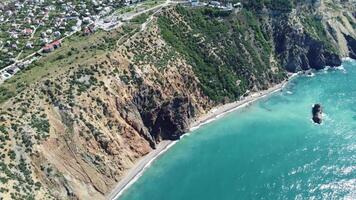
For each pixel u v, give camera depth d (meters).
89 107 185.00
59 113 179.12
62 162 170.62
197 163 191.50
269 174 183.38
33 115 174.25
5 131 164.88
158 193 175.62
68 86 187.00
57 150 171.25
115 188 177.50
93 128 181.25
